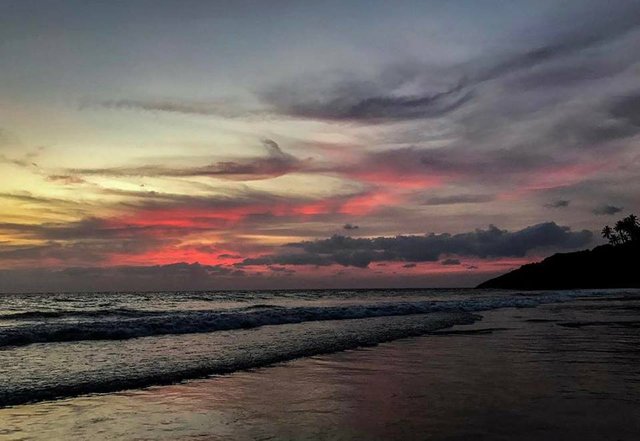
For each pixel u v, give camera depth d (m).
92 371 8.45
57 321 22.45
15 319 24.17
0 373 8.24
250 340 13.06
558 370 8.30
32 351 10.95
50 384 7.34
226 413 5.73
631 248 128.50
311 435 4.82
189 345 12.04
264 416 5.58
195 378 7.96
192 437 4.81
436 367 8.82
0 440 4.75
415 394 6.59
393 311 24.83
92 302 52.84
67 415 5.69
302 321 19.80
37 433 4.98
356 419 5.39
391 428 5.00
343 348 11.46
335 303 47.88
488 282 173.12
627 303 36.16
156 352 10.82
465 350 11.01
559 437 4.59
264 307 37.47
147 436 4.87
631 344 11.80
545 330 15.44
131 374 8.19
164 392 6.93
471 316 22.61
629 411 5.54
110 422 5.39
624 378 7.54
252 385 7.38
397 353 10.62
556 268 140.00
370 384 7.38
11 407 6.06
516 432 4.78
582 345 11.66
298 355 10.37
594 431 4.77
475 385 7.13
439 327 16.75
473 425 5.05
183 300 59.62
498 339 13.07
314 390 6.99
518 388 6.85
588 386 6.94
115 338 13.60
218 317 17.88
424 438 4.65
